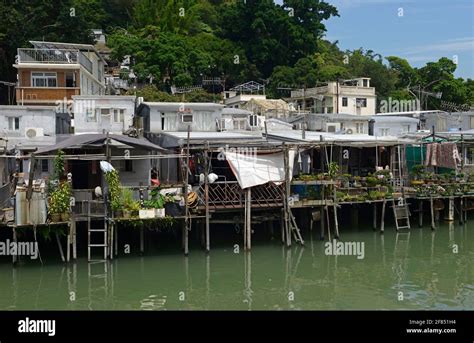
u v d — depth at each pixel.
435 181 31.56
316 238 28.23
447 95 71.19
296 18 75.06
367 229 30.66
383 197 29.25
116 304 18.19
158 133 32.16
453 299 18.55
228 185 25.42
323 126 44.53
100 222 25.06
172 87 59.00
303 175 28.00
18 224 21.38
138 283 20.66
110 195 22.67
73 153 25.73
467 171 35.97
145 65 59.34
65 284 20.42
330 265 23.44
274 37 72.19
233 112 41.72
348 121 45.47
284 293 19.50
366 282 20.92
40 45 44.88
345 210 32.34
